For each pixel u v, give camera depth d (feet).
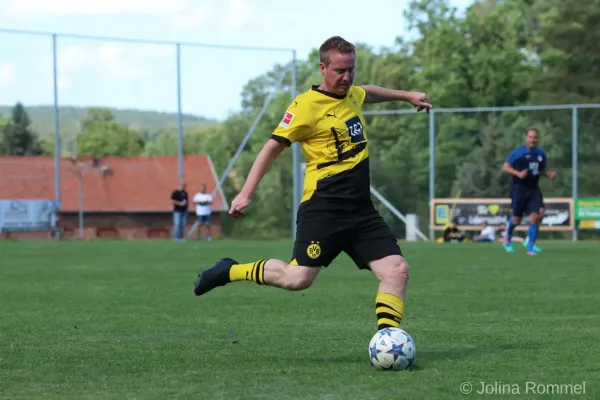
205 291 38.78
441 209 179.83
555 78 278.67
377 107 292.81
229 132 208.74
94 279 83.51
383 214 194.49
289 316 54.39
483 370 34.06
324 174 36.37
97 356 38.70
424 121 196.85
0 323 51.57
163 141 254.47
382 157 195.31
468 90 302.86
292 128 36.11
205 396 29.60
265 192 202.59
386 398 28.86
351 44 36.29
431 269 92.53
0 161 231.71
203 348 41.01
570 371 33.71
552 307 58.39
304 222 36.78
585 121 183.11
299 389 30.58
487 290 70.13
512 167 115.44
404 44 364.58
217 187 207.10
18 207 180.75
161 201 239.09
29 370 35.22
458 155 188.55
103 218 236.02
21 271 93.76
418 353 38.78
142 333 46.70
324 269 94.89
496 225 175.42
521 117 188.65
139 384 32.01
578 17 279.69
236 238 200.64
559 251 126.52
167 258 114.93
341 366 35.45
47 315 55.62
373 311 56.85
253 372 34.19
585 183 179.32
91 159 244.42
